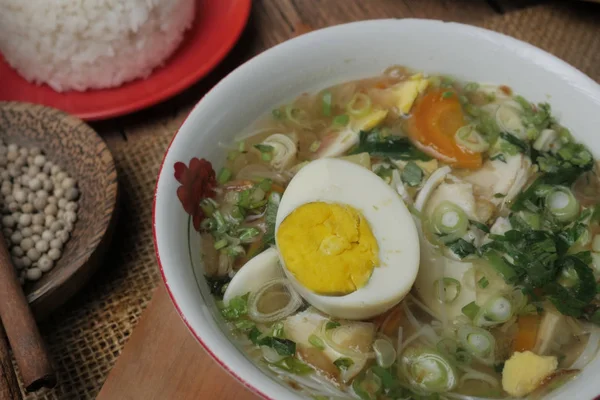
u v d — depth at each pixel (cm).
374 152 31
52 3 37
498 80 32
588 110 30
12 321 29
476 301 27
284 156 31
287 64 31
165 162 28
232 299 28
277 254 28
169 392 29
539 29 38
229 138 31
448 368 26
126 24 38
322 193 28
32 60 39
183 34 41
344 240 27
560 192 29
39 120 36
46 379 28
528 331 27
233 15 41
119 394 29
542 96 31
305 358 27
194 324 25
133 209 35
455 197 29
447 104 31
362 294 26
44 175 37
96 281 33
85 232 33
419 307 28
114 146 37
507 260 28
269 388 24
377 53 32
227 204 30
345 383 26
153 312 30
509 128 31
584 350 26
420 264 28
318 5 41
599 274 28
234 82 30
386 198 28
